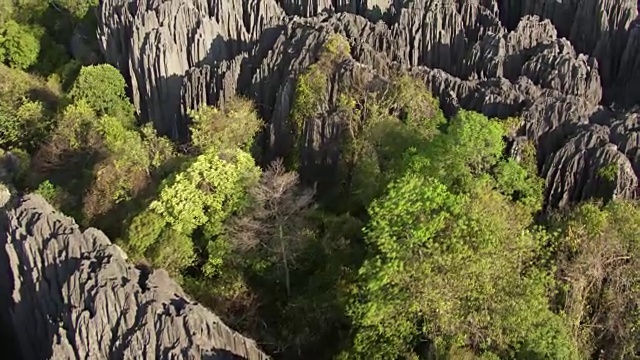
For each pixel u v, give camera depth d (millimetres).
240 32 67500
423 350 32562
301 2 72688
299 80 52750
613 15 67125
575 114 47656
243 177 43156
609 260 36375
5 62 81125
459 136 39750
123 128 60344
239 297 40188
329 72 52719
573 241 36219
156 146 54031
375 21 72375
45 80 77375
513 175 41594
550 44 59906
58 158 58156
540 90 53281
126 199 47688
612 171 42844
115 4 71188
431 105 50719
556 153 44906
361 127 49188
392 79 52562
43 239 39906
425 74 55062
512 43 61812
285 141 54250
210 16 68000
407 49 65375
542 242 36031
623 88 66688
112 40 71625
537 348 31594
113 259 36250
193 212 41844
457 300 31297
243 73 60812
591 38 69125
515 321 31344
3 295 45531
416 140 43844
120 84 66438
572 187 44719
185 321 32375
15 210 42688
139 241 41656
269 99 58594
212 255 40969
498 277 31891
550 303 35438
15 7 90000
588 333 36656
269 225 41625
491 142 40906
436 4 66250
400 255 31250
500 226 33125
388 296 31469
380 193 40375
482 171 40875
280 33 61281
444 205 32375
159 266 40562
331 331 38125
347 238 41156
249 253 41312
